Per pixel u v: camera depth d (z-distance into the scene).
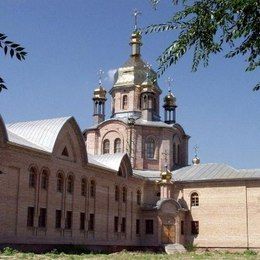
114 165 59.19
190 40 8.93
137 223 63.56
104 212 56.06
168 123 76.12
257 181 60.66
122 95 74.00
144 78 73.75
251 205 60.41
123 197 60.78
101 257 41.19
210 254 53.53
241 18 8.55
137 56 75.38
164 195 63.97
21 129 50.69
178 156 73.19
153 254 50.62
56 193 48.06
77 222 51.03
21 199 43.09
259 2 8.23
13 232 41.91
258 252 57.56
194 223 63.56
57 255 41.31
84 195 52.81
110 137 70.69
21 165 43.34
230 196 61.84
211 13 8.66
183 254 52.25
